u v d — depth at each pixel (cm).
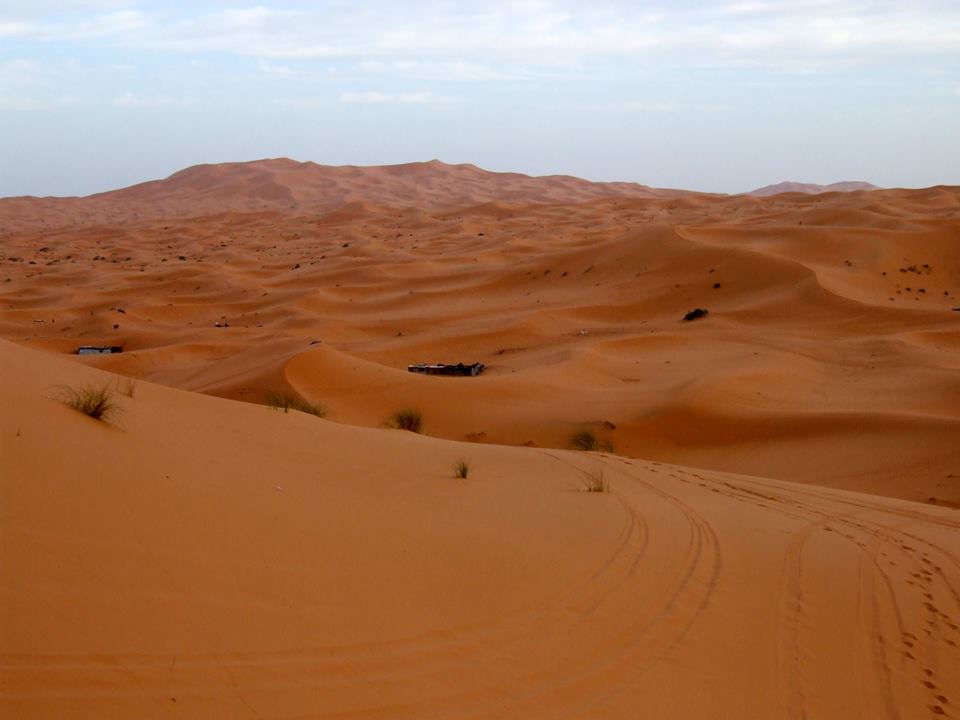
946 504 2158
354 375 4031
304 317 7425
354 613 657
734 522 1291
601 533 1070
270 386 3806
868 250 7700
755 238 8325
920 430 2877
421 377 4100
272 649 567
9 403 799
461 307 7669
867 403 3625
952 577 1150
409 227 16688
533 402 3838
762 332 5812
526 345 6059
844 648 852
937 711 758
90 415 892
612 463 1812
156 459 829
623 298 7181
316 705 526
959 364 4412
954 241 8056
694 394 3541
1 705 422
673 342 5541
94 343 6931
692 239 8162
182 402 1321
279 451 1165
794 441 3066
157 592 571
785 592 977
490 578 817
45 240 16850
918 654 868
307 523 807
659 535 1112
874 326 5828
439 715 562
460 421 3575
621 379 4519
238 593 616
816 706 723
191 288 9538
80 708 441
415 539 871
